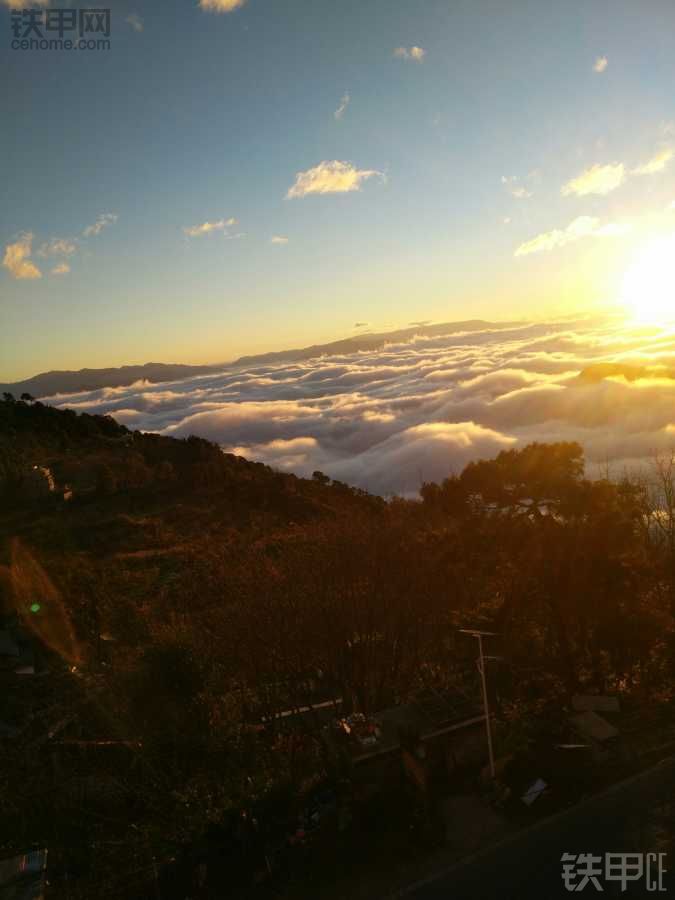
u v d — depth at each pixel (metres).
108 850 13.27
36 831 14.41
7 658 24.33
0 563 33.62
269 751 16.98
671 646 16.25
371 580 21.25
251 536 43.53
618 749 13.31
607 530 15.32
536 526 15.71
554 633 17.05
